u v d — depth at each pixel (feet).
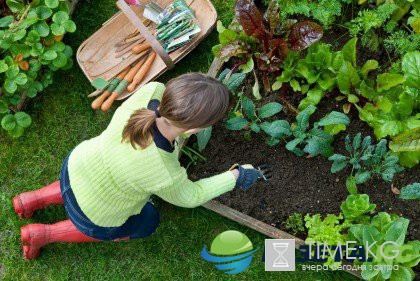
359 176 6.68
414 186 6.45
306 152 7.15
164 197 5.60
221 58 6.95
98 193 5.74
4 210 7.59
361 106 7.00
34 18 7.29
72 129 7.82
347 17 7.36
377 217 6.67
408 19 6.82
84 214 6.07
